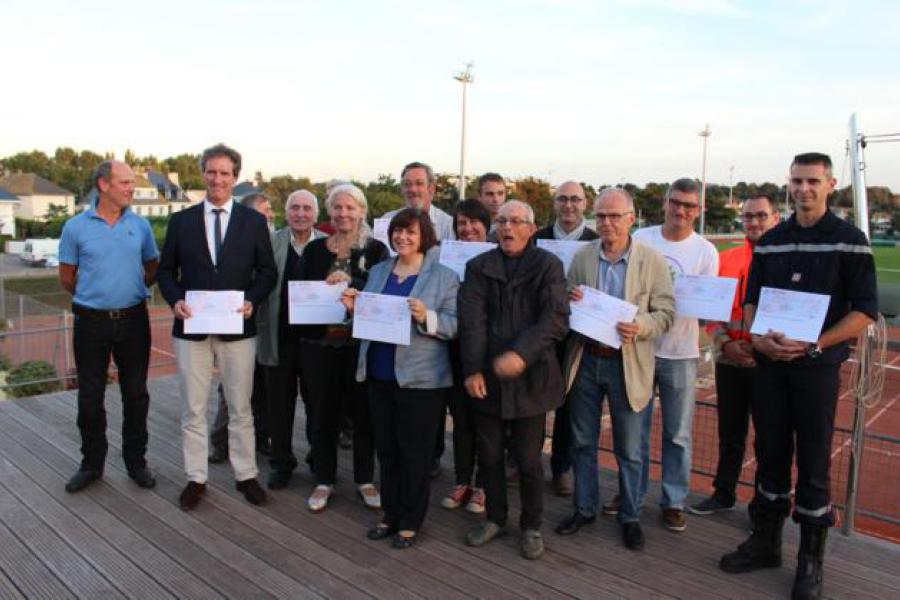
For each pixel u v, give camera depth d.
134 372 4.21
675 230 3.86
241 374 3.94
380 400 3.54
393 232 3.44
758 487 3.36
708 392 11.12
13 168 97.69
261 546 3.51
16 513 3.85
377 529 3.62
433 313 3.32
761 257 3.29
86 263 4.02
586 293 3.35
